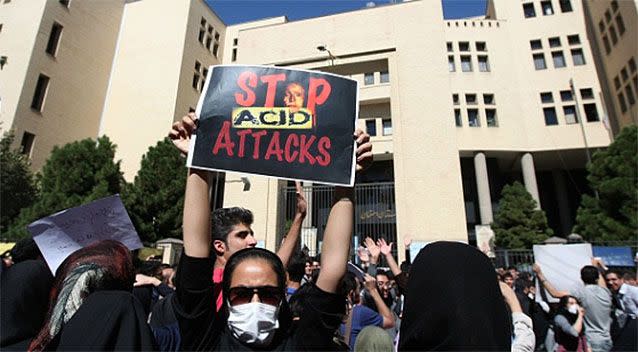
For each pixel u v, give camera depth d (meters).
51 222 3.06
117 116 28.23
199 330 1.96
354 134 2.32
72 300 1.93
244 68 2.43
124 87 28.97
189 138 2.35
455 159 16.25
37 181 20.59
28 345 2.45
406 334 1.73
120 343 1.71
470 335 1.53
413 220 15.75
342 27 19.41
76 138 26.17
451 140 16.52
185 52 28.86
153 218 22.20
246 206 16.98
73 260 2.10
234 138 2.29
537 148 30.27
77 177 19.64
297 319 2.15
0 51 23.98
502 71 32.03
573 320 5.72
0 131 21.86
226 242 2.60
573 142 29.78
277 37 20.14
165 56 28.89
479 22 33.22
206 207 2.17
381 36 18.72
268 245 16.09
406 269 4.52
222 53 33.88
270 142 2.29
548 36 32.41
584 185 34.25
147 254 15.33
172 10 30.14
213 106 2.35
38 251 3.14
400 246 15.27
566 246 6.75
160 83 28.19
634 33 25.03
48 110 24.27
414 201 15.98
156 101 27.75
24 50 23.64
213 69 2.43
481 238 25.70
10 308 2.48
